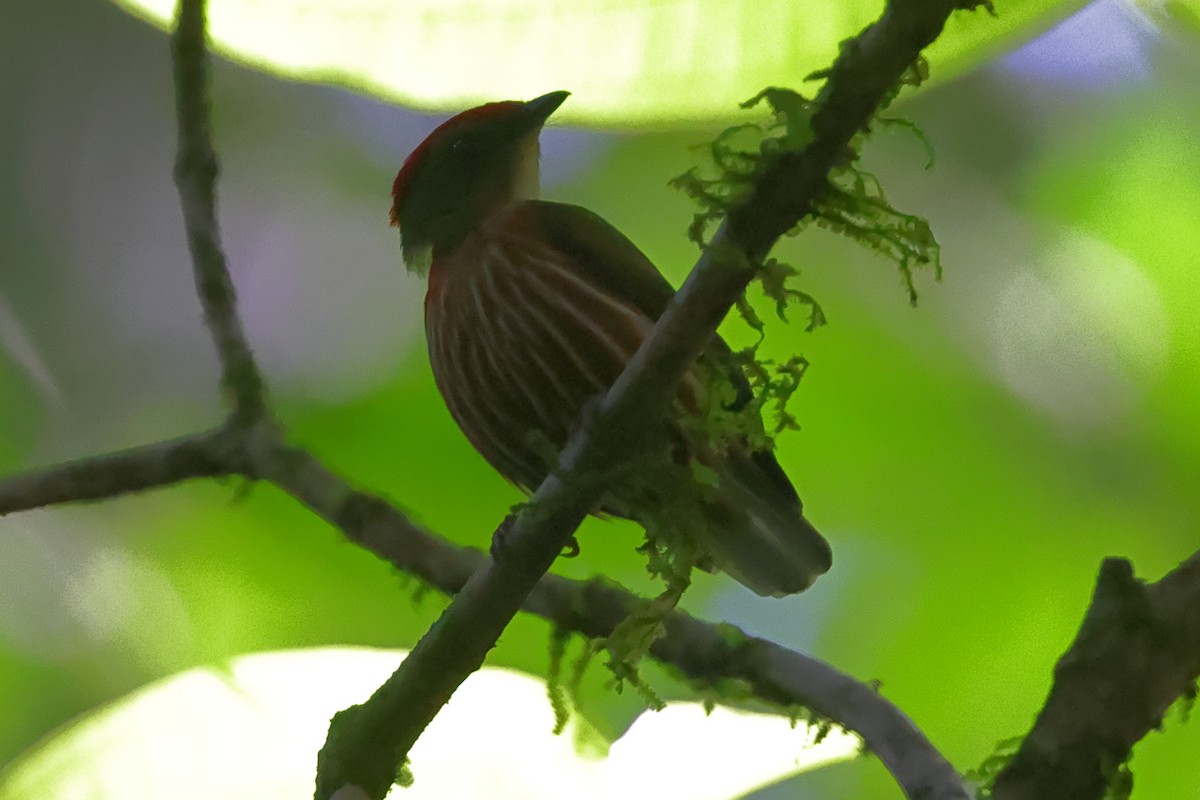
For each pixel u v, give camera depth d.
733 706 5.82
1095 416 9.14
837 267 9.08
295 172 11.62
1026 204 9.88
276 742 5.89
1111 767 3.97
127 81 12.69
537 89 5.72
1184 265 9.43
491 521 8.70
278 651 6.09
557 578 5.88
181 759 5.88
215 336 6.38
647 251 9.96
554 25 5.68
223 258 6.42
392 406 9.02
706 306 4.18
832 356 8.97
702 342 4.28
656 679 7.91
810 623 8.79
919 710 8.43
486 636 4.74
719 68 5.59
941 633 8.62
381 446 8.92
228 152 11.59
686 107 5.61
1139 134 9.79
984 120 10.09
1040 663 8.53
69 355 11.00
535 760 5.79
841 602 8.77
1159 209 9.60
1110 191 9.73
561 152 10.16
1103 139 9.87
